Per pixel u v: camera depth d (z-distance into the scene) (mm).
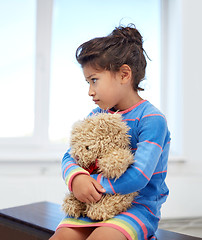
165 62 2221
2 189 1665
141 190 835
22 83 1967
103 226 712
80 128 774
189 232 1660
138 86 930
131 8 2145
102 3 2088
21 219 989
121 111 889
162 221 1809
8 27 1934
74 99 2070
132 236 708
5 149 1941
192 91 2020
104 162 707
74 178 739
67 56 2055
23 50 1961
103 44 839
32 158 1768
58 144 2043
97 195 712
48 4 1997
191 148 2020
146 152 759
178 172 2020
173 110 2145
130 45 884
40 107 1990
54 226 924
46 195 1716
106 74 822
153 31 2207
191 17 2023
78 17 2059
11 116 1955
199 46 2023
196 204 1847
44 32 1995
